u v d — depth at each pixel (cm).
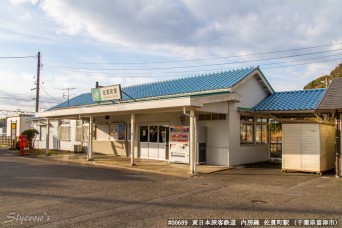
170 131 1538
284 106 1534
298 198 809
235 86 1452
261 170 1376
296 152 1295
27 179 1074
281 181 1080
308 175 1225
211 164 1530
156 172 1269
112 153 2044
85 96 2484
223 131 1495
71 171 1288
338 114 1182
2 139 3356
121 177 1134
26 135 2364
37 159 1823
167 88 1781
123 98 1855
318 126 1254
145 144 1812
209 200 780
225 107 1458
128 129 1950
